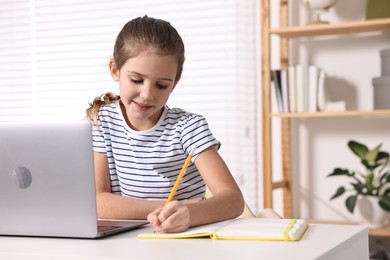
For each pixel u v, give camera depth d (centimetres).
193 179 162
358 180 266
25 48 356
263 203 286
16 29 358
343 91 292
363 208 264
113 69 157
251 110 313
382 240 287
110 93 169
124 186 162
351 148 266
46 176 114
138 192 161
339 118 294
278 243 106
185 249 100
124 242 109
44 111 352
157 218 117
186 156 157
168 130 159
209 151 152
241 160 316
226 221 129
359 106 290
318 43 296
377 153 263
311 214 300
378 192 264
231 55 316
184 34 324
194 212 122
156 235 114
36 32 354
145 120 159
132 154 160
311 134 299
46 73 351
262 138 292
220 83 318
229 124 317
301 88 278
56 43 350
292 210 302
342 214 294
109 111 165
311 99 278
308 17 300
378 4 272
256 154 313
